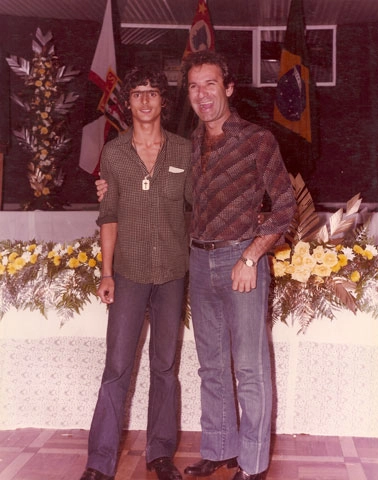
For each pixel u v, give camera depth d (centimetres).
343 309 304
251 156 243
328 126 979
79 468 277
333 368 306
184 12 927
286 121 790
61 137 596
